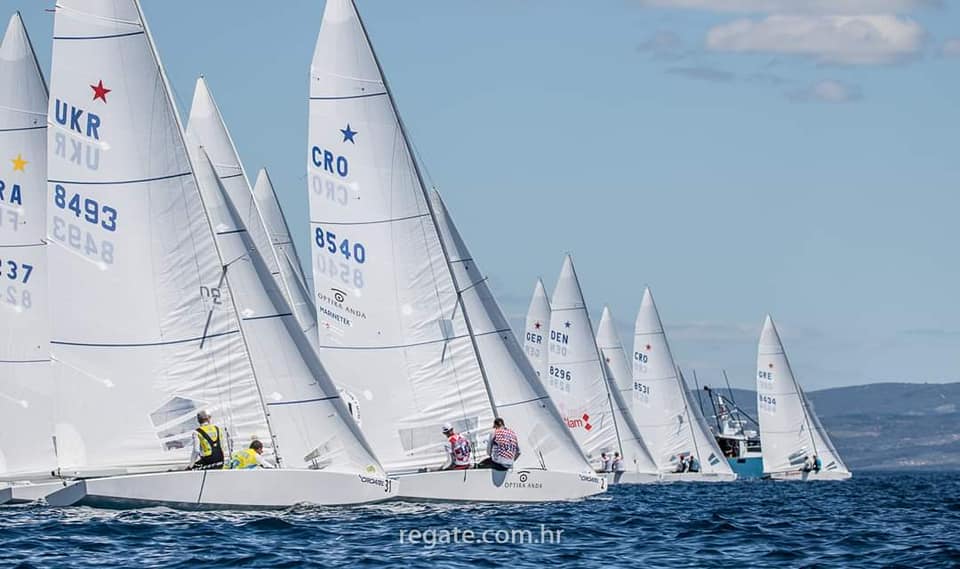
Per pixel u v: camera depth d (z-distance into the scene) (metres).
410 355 121.94
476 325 131.75
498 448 120.94
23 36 117.81
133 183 103.75
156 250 104.12
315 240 122.44
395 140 121.50
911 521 124.19
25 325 117.50
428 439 121.94
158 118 103.94
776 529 110.62
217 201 109.75
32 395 117.56
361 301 122.06
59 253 103.81
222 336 105.38
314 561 79.44
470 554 84.81
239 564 77.94
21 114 117.56
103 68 103.31
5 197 117.38
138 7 103.50
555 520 109.69
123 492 100.88
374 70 121.06
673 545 94.62
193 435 103.62
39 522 95.00
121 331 103.94
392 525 98.69
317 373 108.38
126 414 104.06
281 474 104.62
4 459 116.81
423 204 121.81
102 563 77.44
